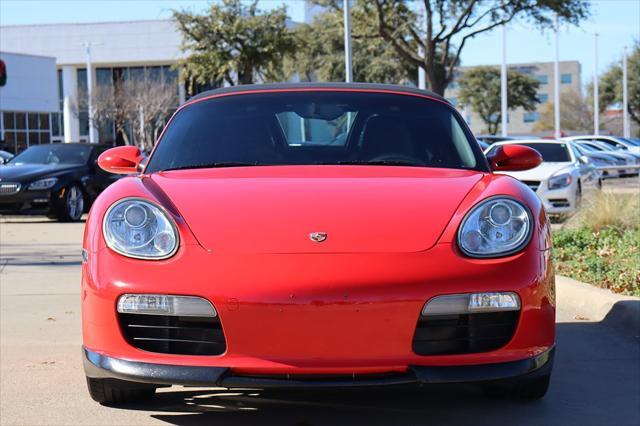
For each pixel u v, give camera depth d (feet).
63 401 13.23
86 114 180.14
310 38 122.21
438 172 13.16
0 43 187.32
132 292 10.53
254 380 10.32
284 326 10.25
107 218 11.22
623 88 179.42
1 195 43.09
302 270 10.38
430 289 10.38
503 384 12.59
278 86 15.51
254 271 10.39
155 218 11.03
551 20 85.92
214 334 10.50
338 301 10.24
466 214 11.14
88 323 11.03
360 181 12.32
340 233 10.80
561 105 271.90
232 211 11.21
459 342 10.66
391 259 10.50
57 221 46.14
